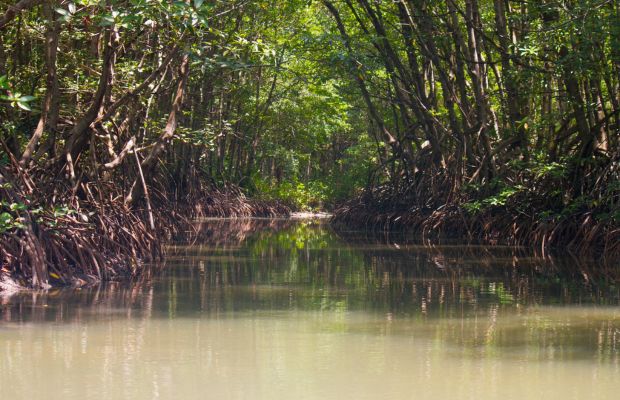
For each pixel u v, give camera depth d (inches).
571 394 189.0
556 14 617.9
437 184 860.6
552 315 302.0
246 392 190.2
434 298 347.6
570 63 585.0
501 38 714.8
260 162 1531.7
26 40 552.7
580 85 676.7
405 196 924.6
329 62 821.9
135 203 569.0
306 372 209.9
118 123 669.3
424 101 882.1
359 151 1579.7
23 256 381.1
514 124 742.5
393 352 235.0
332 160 1943.9
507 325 280.4
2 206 392.8
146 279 417.4
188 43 472.1
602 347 242.1
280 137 1517.0
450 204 802.2
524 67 671.8
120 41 532.1
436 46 853.2
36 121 535.5
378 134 1508.4
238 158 1423.5
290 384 197.9
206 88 1099.3
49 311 306.0
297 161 1604.3
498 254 585.0
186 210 1099.9
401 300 341.4
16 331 264.4
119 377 203.5
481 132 759.1
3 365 215.9
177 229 756.6
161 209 725.9
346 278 422.9
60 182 463.2
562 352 235.1
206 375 205.9
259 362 221.3
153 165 687.1
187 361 221.9
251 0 655.8
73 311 306.0
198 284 395.9
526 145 736.3
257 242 703.1
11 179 404.8
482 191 755.4
